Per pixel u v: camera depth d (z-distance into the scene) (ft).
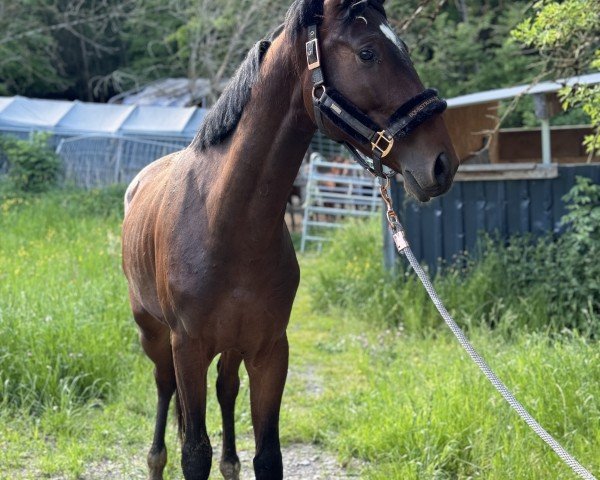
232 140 9.04
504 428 12.76
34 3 67.41
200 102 67.00
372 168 8.31
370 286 25.30
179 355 9.58
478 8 55.67
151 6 75.56
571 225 22.16
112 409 15.58
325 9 8.10
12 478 12.48
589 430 12.70
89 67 83.20
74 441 13.76
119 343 17.94
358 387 17.49
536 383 13.93
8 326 16.61
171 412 15.10
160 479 12.36
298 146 8.77
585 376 14.10
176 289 9.32
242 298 9.08
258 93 8.74
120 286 22.24
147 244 10.52
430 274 24.71
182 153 10.49
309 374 19.19
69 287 21.20
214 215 8.96
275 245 9.07
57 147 51.31
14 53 69.31
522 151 31.37
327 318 24.95
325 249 38.40
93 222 37.50
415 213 24.80
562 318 20.35
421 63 52.06
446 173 7.50
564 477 11.32
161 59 76.95
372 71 7.68
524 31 15.55
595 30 16.53
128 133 51.90
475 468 12.23
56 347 16.43
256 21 59.62
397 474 12.05
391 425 13.78
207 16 62.28
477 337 19.29
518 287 21.99
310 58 8.00
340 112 7.82
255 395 9.97
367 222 37.70
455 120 26.43
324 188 43.27
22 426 14.44
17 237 32.27
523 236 22.84
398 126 7.53
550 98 22.85
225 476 11.81
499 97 23.39
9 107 52.75
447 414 13.42
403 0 43.75
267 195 8.82
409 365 17.92
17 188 46.16
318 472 13.29
